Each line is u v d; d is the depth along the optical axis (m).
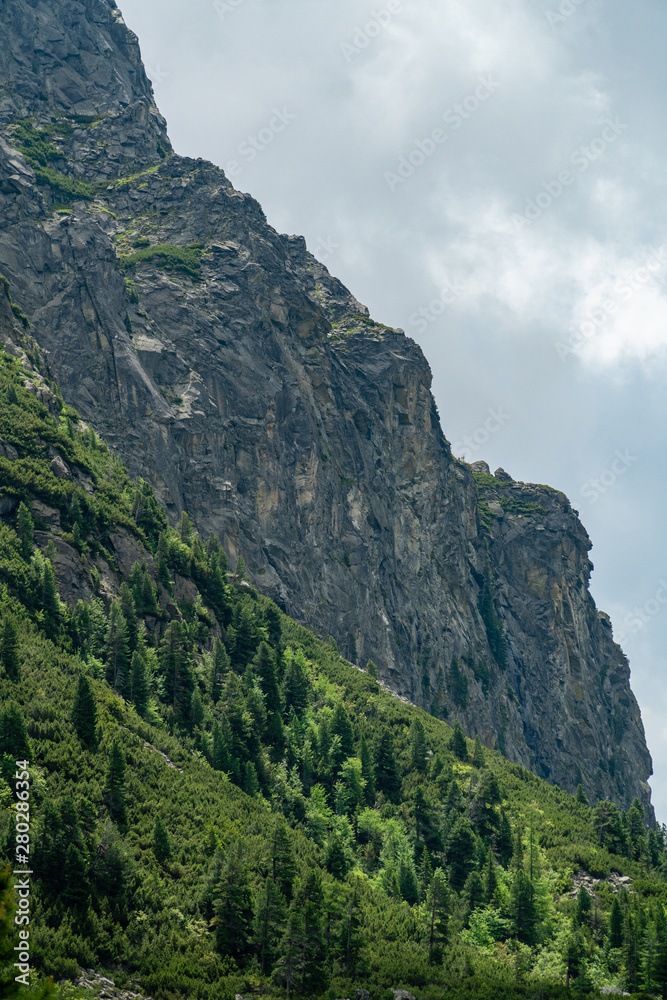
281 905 99.50
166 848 105.81
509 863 148.50
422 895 132.75
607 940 128.12
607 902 140.12
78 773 107.75
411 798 157.62
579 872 149.62
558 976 119.19
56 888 91.62
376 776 162.50
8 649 121.00
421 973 106.25
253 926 98.62
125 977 87.62
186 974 90.81
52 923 88.38
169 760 128.12
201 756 136.25
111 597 155.75
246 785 135.88
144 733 129.12
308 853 123.88
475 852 143.62
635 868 155.00
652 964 118.19
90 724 115.56
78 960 86.25
